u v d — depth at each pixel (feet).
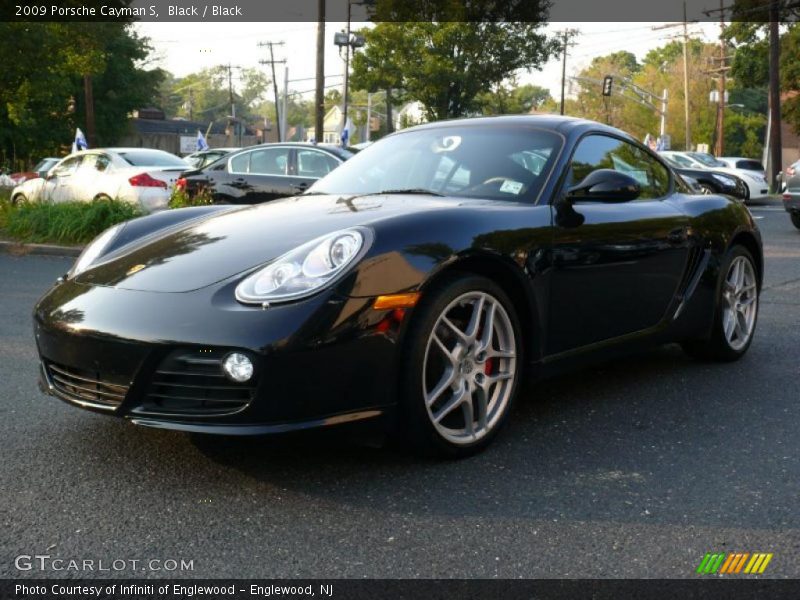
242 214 11.35
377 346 8.93
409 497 8.89
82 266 10.82
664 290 13.15
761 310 20.76
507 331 10.37
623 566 7.41
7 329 17.83
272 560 7.52
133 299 9.29
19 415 11.69
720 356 14.87
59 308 9.72
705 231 14.01
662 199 13.78
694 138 245.65
